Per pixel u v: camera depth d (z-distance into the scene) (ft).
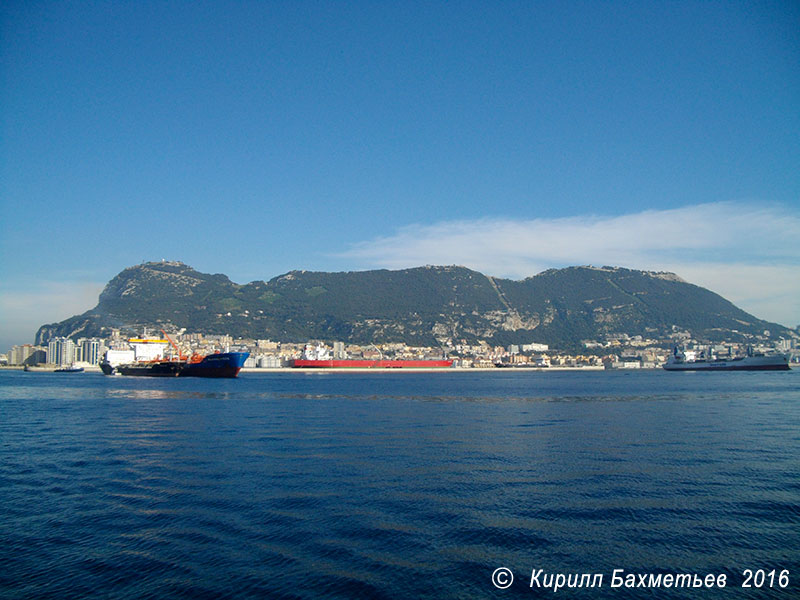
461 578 80.07
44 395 452.76
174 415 288.51
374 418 276.21
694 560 86.53
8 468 149.89
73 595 75.56
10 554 89.04
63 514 108.37
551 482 132.57
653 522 103.14
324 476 138.72
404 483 131.64
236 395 457.68
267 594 75.25
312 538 94.79
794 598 74.84
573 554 88.69
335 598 74.18
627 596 75.46
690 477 137.39
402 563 84.94
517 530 98.89
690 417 278.87
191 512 108.99
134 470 146.41
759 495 120.57
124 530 99.19
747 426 239.50
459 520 103.96
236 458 163.02
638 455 167.63
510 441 196.44
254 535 96.27
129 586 78.07
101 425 244.01
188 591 76.23
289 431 223.71
